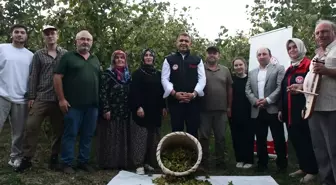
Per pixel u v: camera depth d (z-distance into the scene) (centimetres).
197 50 879
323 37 407
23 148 490
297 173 504
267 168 535
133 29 738
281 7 674
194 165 451
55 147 519
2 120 489
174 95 493
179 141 488
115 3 693
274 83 517
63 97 479
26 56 503
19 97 495
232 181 463
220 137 542
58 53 504
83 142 505
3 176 466
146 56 517
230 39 830
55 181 456
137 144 513
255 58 648
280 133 517
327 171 420
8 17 711
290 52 486
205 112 533
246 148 561
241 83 557
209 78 535
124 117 525
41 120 493
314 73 395
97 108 507
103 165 527
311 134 426
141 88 514
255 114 527
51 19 677
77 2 682
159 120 525
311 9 612
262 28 707
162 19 872
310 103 399
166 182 445
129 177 474
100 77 520
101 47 680
